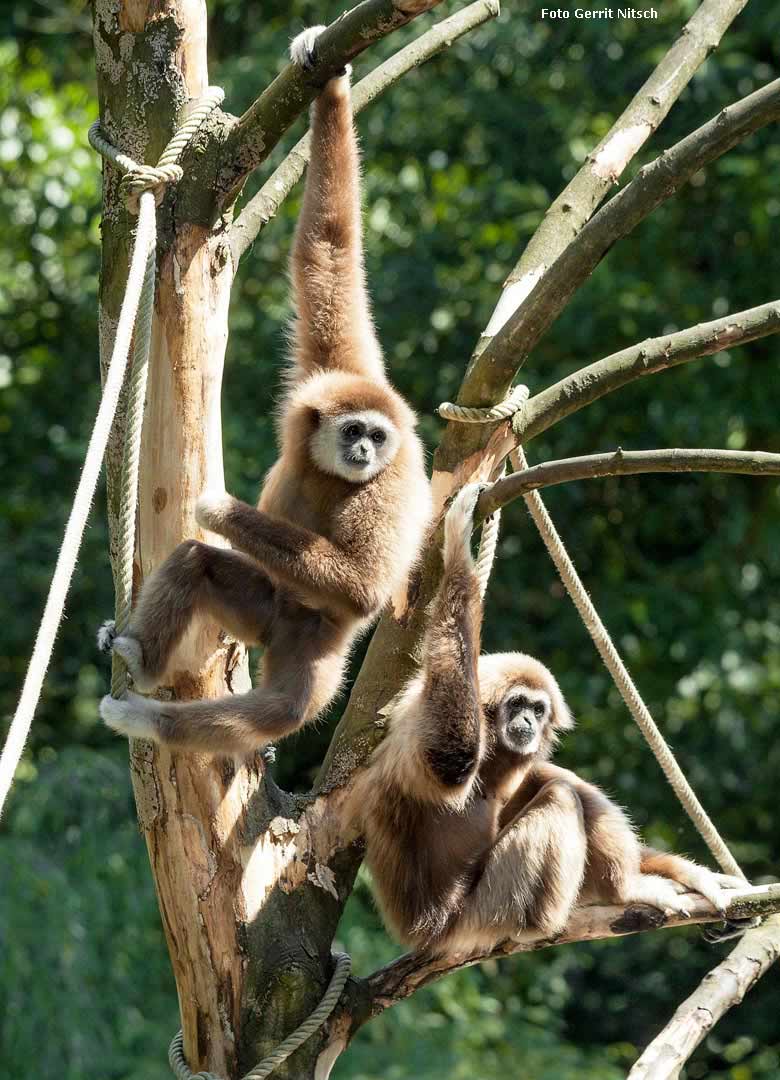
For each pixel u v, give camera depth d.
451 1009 18.02
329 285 9.42
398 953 16.98
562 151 19.31
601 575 20.44
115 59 7.83
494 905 9.04
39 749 21.44
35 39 24.03
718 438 18.70
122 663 7.52
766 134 19.19
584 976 22.62
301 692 8.23
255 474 18.56
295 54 7.45
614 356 8.06
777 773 20.31
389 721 8.54
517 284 8.77
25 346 24.30
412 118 20.25
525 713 9.97
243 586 8.18
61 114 23.78
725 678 19.16
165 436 7.78
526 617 20.25
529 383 18.69
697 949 22.05
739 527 18.88
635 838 9.71
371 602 8.39
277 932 7.84
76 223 22.66
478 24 9.42
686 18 19.22
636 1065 7.16
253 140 7.59
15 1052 15.30
